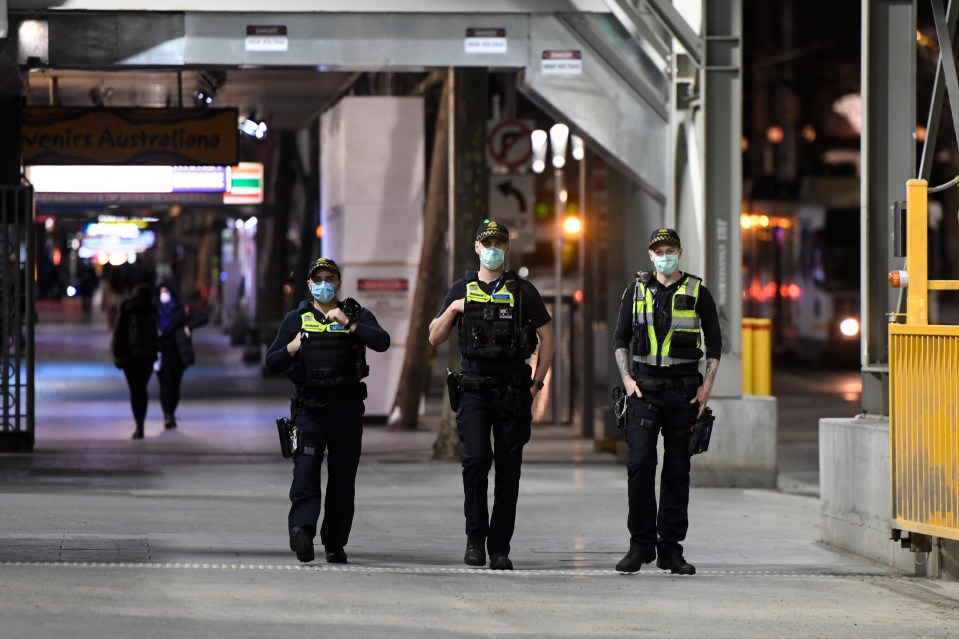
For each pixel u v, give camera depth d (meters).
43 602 29.94
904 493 37.84
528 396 36.91
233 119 70.31
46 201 80.31
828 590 35.38
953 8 40.69
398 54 60.59
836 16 191.12
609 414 72.75
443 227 79.94
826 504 44.19
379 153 83.88
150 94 84.31
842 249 145.00
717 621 30.81
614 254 72.56
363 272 84.31
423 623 29.48
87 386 107.94
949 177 119.19
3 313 66.94
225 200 78.69
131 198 80.38
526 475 62.62
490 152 82.56
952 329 35.78
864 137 43.81
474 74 67.62
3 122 67.25
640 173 60.66
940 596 34.91
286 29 60.12
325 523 37.56
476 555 37.38
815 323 145.75
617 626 29.91
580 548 42.47
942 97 40.81
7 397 66.62
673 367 36.88
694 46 57.38
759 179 160.50
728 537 45.84
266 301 125.12
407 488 56.94
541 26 60.84
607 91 60.78
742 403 58.31
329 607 30.73
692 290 36.88
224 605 30.47
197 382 115.44
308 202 114.50
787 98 193.25
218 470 61.16
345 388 36.78
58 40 59.25
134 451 68.31
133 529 43.31
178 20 59.69
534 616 30.67
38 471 59.09
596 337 125.94
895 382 38.19
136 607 29.89
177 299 79.50
